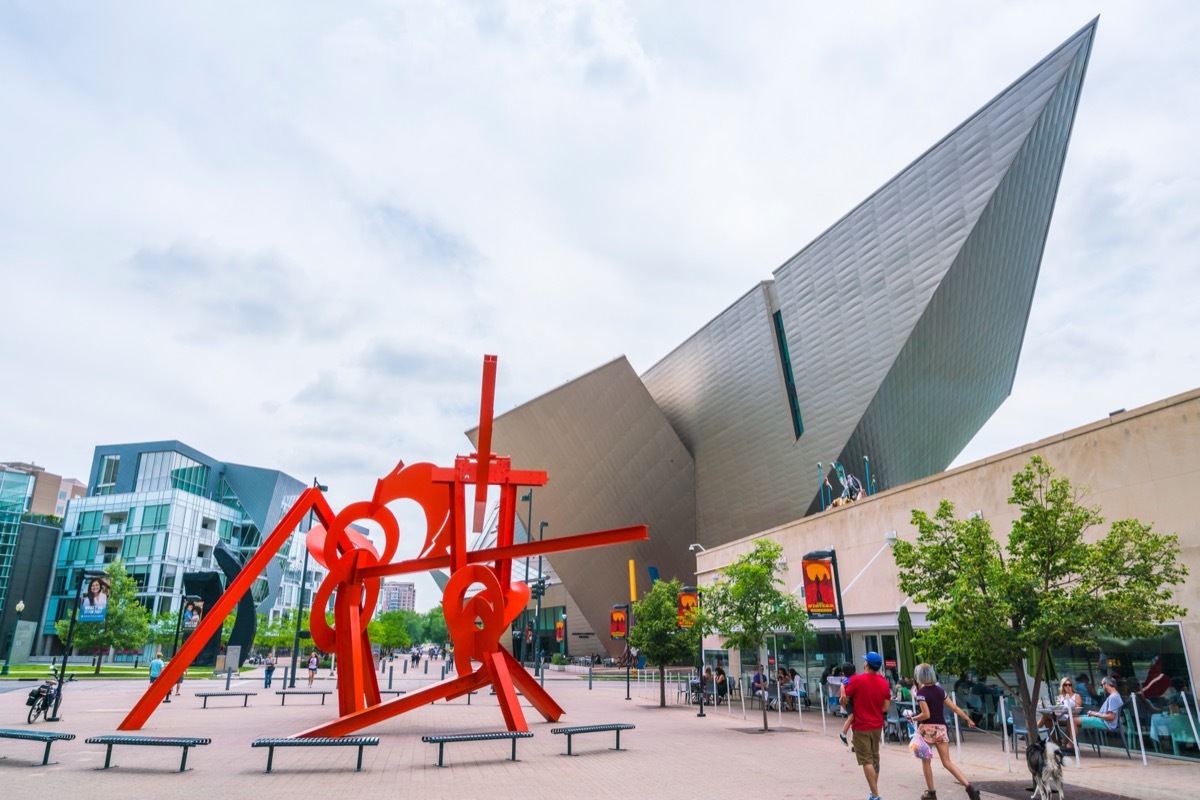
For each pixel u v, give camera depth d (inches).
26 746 541.3
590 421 1899.6
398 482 705.0
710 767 465.4
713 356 1868.8
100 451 3403.1
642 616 1029.8
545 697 739.4
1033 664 414.6
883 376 1424.7
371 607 708.7
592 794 374.9
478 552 653.9
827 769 459.2
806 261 1576.0
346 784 402.3
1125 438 534.9
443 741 462.9
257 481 3762.3
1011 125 1192.2
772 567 764.6
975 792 345.1
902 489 783.1
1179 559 491.8
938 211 1305.4
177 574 3078.2
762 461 1758.1
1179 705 488.1
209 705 969.5
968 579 393.4
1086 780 407.2
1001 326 1675.7
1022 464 622.8
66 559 3100.4
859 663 873.5
